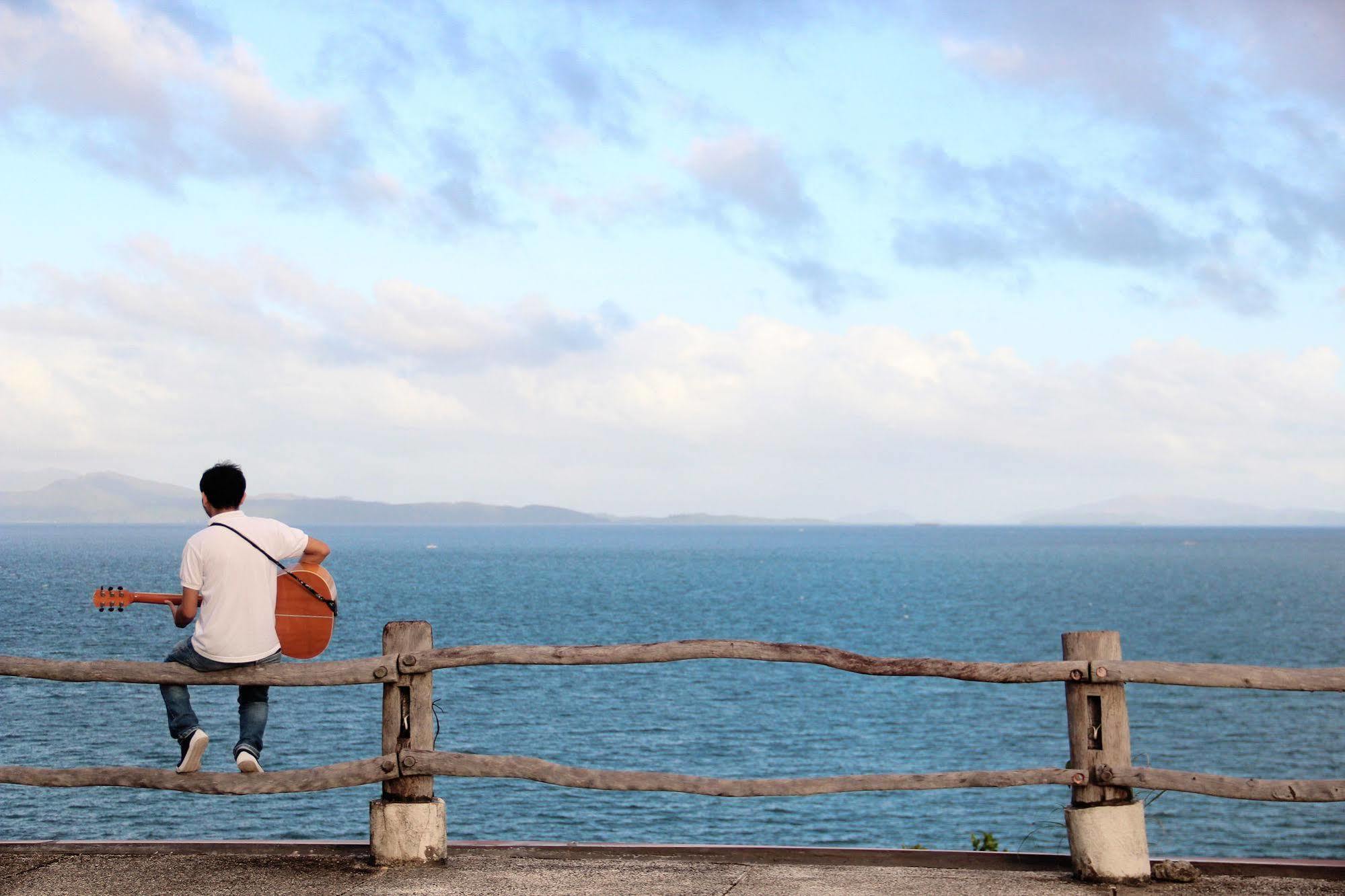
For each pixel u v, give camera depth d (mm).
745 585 114938
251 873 6109
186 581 6133
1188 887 5855
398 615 71312
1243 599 98125
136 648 49281
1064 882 5969
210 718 32219
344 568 149875
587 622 69062
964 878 6039
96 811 22125
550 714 35719
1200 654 57781
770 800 25312
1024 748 31844
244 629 6160
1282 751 32312
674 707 37719
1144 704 40531
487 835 21797
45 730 29375
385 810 6301
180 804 22906
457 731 32531
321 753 27812
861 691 42000
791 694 41062
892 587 111688
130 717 31438
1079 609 84938
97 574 117188
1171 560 196125
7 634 55875
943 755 30797
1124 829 5930
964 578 132500
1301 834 23594
